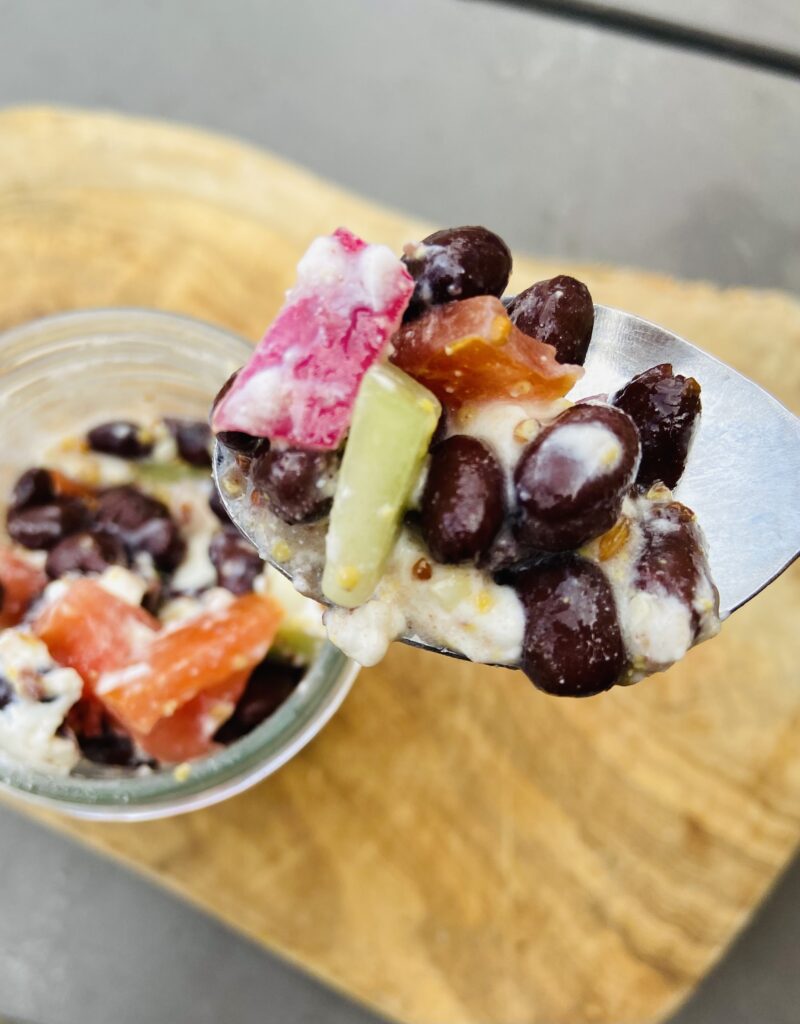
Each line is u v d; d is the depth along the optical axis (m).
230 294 0.22
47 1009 0.23
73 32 0.28
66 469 0.21
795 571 0.21
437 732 0.21
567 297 0.16
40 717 0.19
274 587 0.20
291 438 0.15
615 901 0.21
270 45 0.29
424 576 0.15
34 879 0.23
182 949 0.23
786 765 0.21
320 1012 0.23
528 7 0.29
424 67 0.29
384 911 0.21
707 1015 0.23
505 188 0.27
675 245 0.27
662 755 0.21
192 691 0.19
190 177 0.23
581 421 0.15
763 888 0.21
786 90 0.28
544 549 0.15
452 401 0.15
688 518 0.16
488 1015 0.21
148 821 0.21
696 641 0.16
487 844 0.21
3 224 0.22
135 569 0.20
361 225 0.22
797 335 0.22
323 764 0.21
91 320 0.21
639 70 0.28
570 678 0.15
